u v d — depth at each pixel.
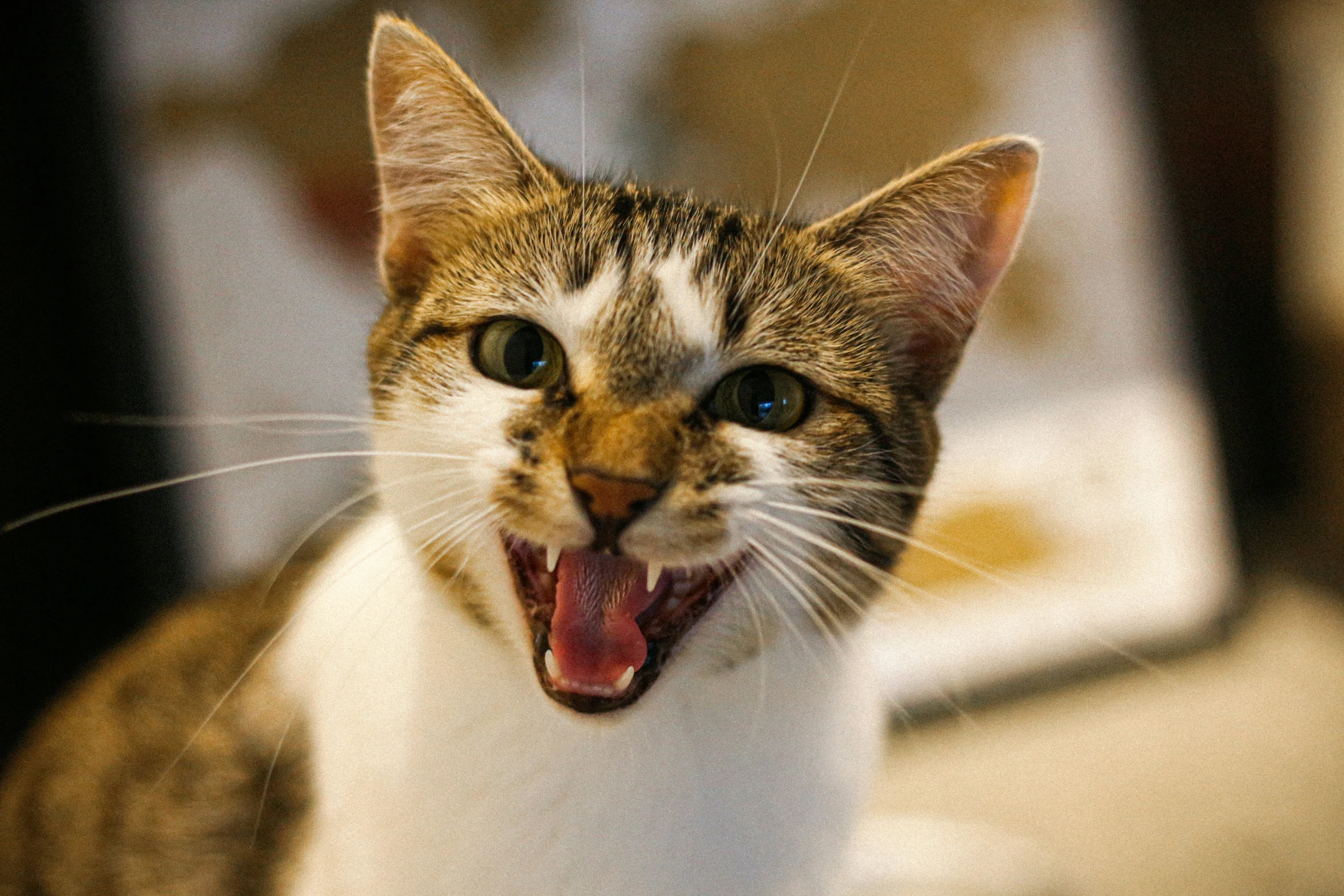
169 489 0.50
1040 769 0.54
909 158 0.55
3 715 0.49
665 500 0.34
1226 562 0.62
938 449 0.38
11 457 0.49
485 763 0.35
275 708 0.39
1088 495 0.60
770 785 0.36
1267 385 0.69
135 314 0.50
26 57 0.48
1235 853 0.49
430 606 0.36
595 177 0.39
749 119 0.54
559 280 0.36
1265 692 0.58
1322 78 0.66
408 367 0.36
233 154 0.50
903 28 0.55
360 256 0.51
